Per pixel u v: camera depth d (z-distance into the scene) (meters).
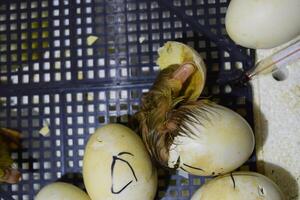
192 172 0.39
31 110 0.44
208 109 0.38
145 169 0.38
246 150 0.38
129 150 0.38
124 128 0.39
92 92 0.43
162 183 0.43
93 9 0.44
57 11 0.44
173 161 0.38
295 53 0.41
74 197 0.40
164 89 0.40
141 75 0.43
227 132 0.37
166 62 0.41
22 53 0.44
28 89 0.44
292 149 0.42
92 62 0.44
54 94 0.44
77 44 0.44
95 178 0.38
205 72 0.40
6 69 0.44
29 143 0.44
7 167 0.42
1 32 0.44
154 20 0.43
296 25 0.38
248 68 0.42
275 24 0.38
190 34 0.43
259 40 0.39
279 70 0.42
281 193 0.39
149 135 0.39
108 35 0.44
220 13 0.43
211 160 0.37
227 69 0.43
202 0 0.43
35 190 0.43
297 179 0.42
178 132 0.38
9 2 0.44
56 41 0.44
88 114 0.43
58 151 0.43
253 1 0.38
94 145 0.38
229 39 0.43
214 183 0.39
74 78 0.44
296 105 0.42
